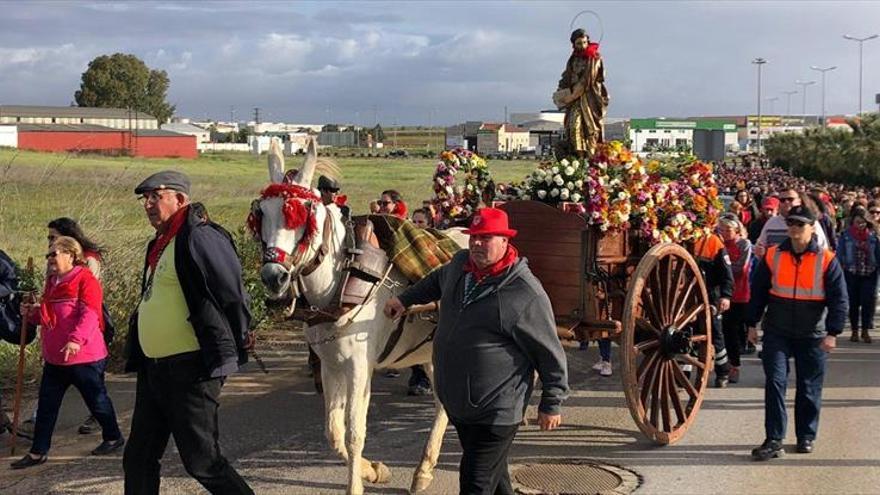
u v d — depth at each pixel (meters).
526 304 4.55
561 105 8.34
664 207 7.79
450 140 80.56
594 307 7.08
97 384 6.80
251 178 41.84
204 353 4.79
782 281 6.79
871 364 10.45
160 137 80.81
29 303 6.94
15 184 14.27
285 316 5.67
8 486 6.20
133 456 5.07
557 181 7.43
